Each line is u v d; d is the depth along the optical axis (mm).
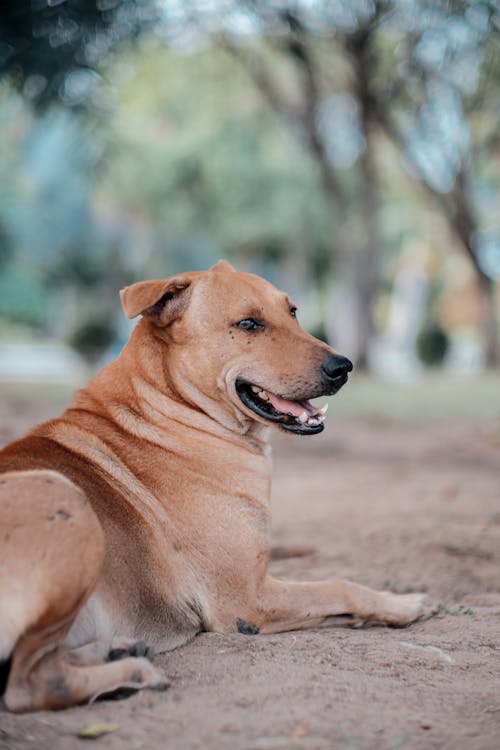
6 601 3168
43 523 3244
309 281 43406
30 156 36719
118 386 4328
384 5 18797
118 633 3672
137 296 4160
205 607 4008
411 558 6105
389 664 3752
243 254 42219
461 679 3627
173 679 3504
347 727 3037
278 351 4297
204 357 4305
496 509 7688
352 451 11898
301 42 20062
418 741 2947
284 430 4305
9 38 10148
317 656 3809
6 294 53531
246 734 2955
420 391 21000
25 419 13367
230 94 27562
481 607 4957
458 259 41375
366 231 26750
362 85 21906
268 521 4242
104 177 16156
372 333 27344
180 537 4004
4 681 3340
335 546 6430
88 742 2912
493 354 29359
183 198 37312
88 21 10312
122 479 3980
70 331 28156
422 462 10898
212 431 4285
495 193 34562
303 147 26109
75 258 46406
